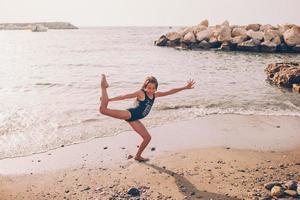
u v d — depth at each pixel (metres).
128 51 43.84
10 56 36.41
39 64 27.77
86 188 5.81
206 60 31.91
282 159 7.19
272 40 43.78
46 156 7.32
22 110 11.33
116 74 21.27
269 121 10.34
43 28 159.50
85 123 9.86
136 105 6.70
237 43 45.16
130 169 6.62
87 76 20.20
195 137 8.70
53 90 15.38
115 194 5.58
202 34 49.31
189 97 13.76
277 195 5.41
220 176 6.27
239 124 9.98
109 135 8.80
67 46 55.69
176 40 52.28
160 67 25.59
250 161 7.05
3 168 6.66
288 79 16.62
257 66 26.75
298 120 10.47
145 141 6.95
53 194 5.61
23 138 8.46
